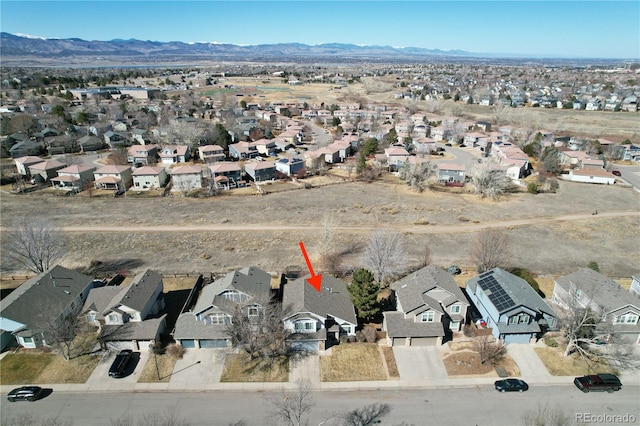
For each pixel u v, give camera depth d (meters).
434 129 138.62
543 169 95.75
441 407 31.41
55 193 81.88
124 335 37.03
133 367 35.38
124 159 101.88
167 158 103.94
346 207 75.00
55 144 109.75
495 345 37.41
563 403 31.66
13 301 38.06
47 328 36.31
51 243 51.75
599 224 67.31
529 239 61.66
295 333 37.19
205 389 33.16
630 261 55.00
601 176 89.50
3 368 35.09
